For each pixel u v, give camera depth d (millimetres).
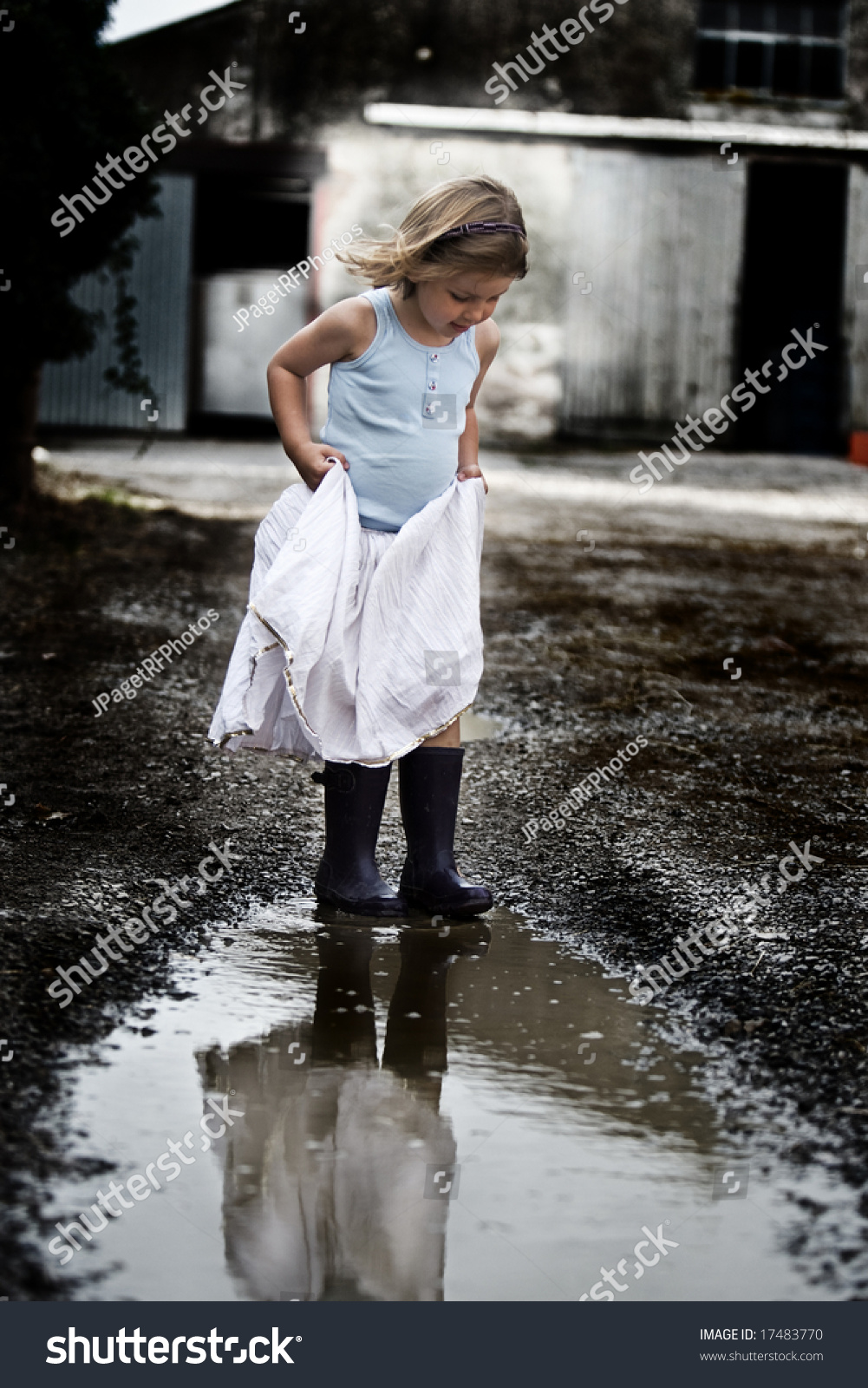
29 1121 1707
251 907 2547
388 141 14820
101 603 5426
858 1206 1583
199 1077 1860
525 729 3943
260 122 14656
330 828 2566
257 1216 1540
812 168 15875
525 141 14992
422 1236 1514
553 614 5793
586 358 15312
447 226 2285
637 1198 1593
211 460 11875
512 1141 1721
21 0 6309
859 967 2287
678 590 6566
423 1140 1718
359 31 14633
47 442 13008
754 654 5156
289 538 2443
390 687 2477
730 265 15359
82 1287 1408
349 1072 1897
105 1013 2047
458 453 2600
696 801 3287
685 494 11125
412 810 2592
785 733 3984
